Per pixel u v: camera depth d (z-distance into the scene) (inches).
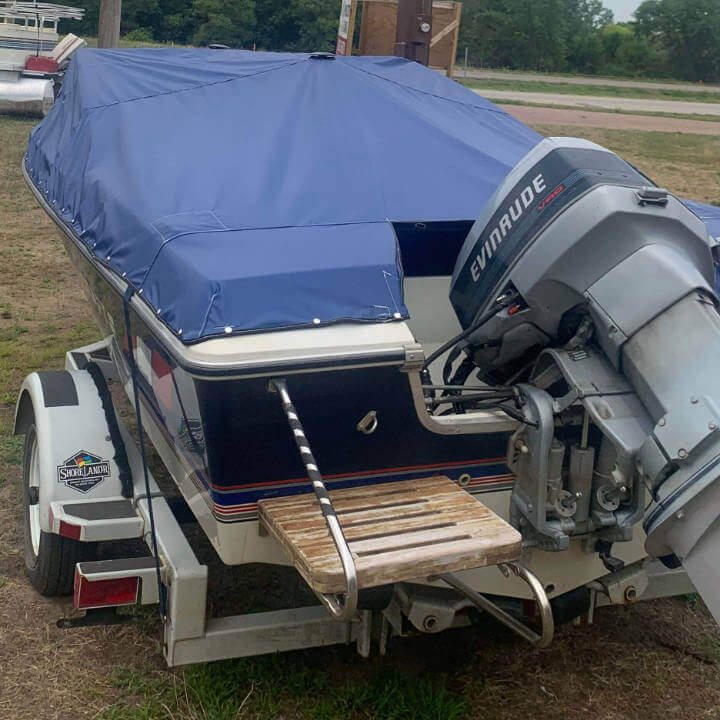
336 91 168.6
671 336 102.4
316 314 109.0
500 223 119.3
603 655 143.6
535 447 114.4
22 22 802.8
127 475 143.9
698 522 97.4
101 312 174.9
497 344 120.2
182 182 138.3
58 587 149.8
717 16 2322.8
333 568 93.4
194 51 204.7
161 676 133.6
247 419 106.5
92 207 147.9
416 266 153.9
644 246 106.5
